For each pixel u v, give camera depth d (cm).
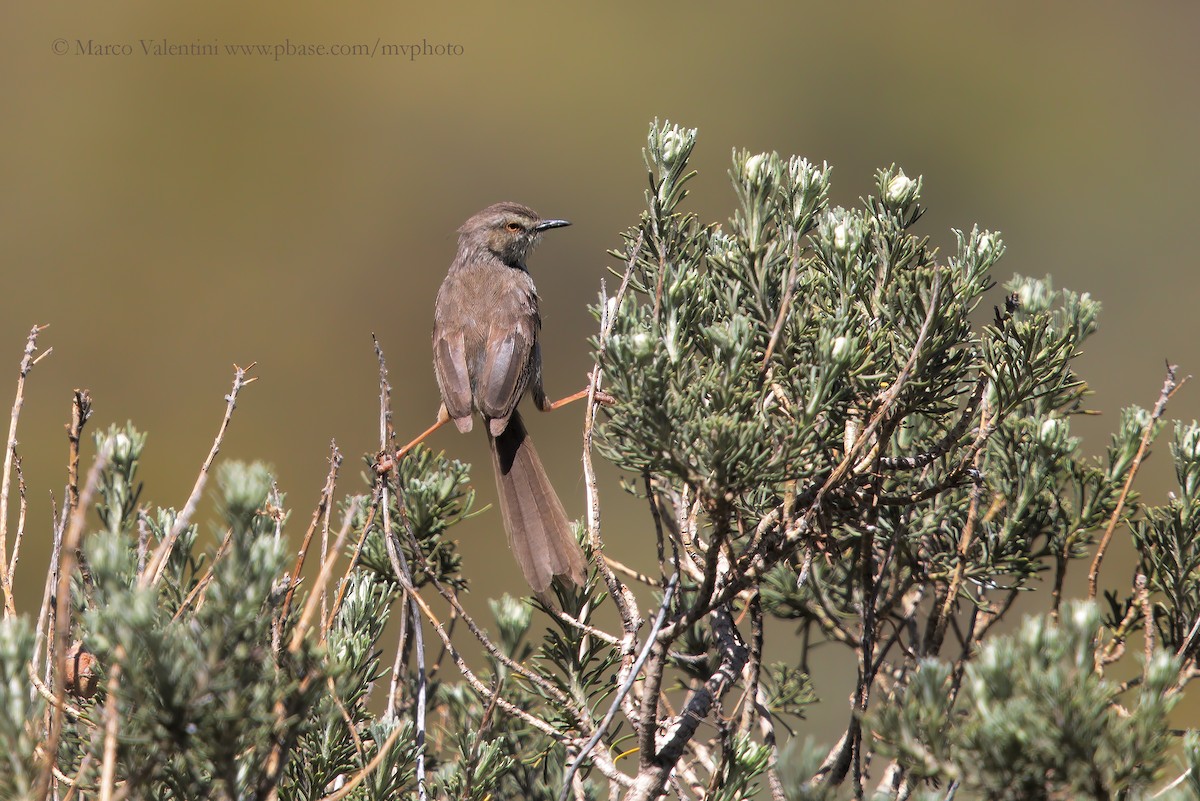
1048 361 608
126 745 474
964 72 3522
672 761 582
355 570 681
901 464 621
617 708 545
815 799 483
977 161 3475
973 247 621
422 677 611
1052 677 425
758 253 619
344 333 3042
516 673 671
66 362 2736
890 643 688
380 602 659
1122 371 2523
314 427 2833
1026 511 716
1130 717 439
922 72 3516
